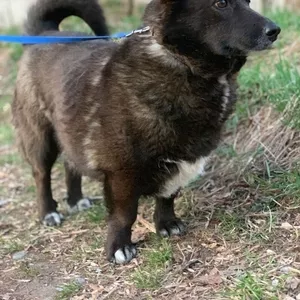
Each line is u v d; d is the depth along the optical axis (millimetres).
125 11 2312
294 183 906
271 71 1238
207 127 797
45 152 1022
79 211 1072
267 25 754
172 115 774
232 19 757
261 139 1064
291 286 701
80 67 891
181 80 767
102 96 812
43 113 989
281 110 1083
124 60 804
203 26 755
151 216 977
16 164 1385
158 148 787
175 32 761
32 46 1022
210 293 725
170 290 750
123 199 828
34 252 925
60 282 823
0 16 2340
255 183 961
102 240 917
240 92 1191
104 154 813
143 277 782
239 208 912
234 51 773
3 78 1922
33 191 1205
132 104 778
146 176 813
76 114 858
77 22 2078
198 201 973
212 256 807
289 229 823
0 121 1683
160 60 771
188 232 888
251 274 731
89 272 834
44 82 961
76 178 1067
